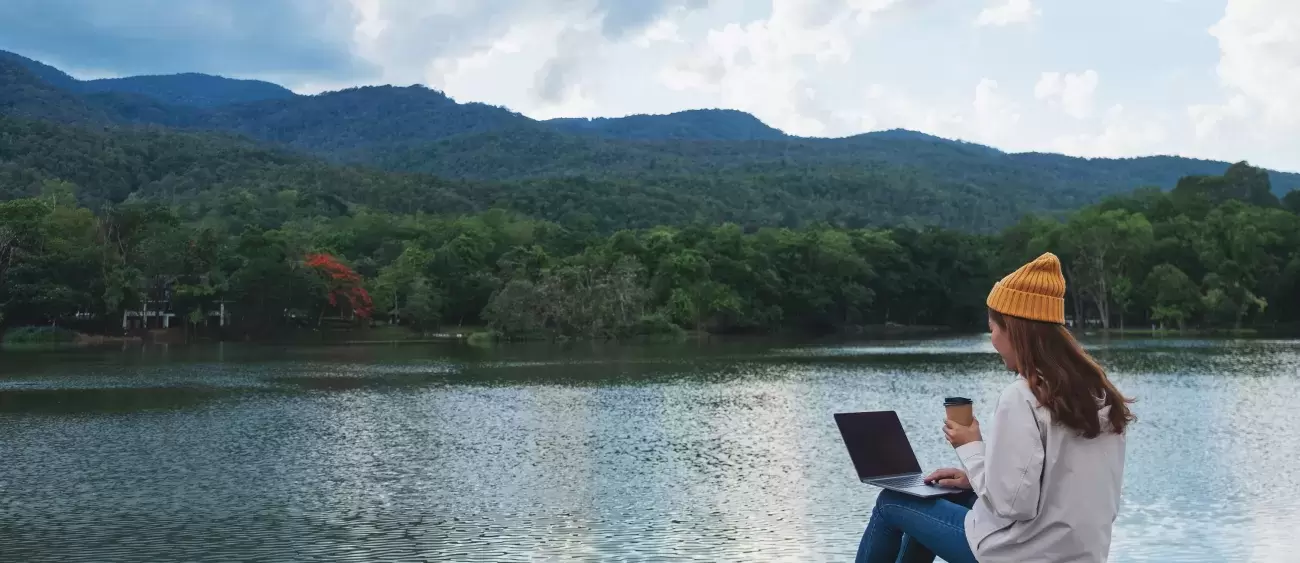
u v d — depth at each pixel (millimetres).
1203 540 16938
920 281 158250
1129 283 141250
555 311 115312
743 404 42719
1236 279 139125
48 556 16906
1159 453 26969
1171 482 22406
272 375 61344
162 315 121938
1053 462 5676
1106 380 5750
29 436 33344
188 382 56062
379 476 24938
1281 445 28547
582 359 78312
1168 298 135250
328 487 23438
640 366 69062
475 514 20109
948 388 50688
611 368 67125
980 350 91250
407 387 52406
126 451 29734
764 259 147750
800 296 145375
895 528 6648
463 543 17531
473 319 139250
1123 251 142875
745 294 141000
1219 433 31453
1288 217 156250
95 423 36906
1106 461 5727
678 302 129750
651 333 121250
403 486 23469
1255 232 144375
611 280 122125
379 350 93562
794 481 23484
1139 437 30531
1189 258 149000
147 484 24031
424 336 125688
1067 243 145375
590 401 44344
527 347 100375
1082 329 147000
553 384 53844
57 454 29172
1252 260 143250
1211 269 144625
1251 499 20406
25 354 85500
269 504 21422
